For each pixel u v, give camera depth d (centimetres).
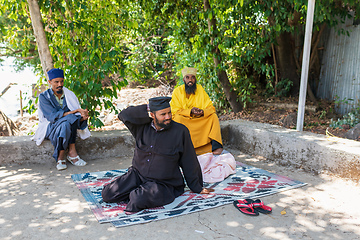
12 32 588
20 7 516
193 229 254
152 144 302
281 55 707
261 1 564
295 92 715
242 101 712
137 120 297
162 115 288
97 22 548
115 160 470
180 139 305
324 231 250
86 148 473
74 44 529
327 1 541
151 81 1423
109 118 817
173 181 315
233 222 266
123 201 308
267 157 470
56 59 530
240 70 750
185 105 472
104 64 489
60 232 248
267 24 638
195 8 711
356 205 298
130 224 259
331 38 668
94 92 496
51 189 345
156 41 1040
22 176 391
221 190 339
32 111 575
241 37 627
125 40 904
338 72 654
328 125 539
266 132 469
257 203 292
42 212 285
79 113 424
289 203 305
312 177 382
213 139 450
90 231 250
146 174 306
